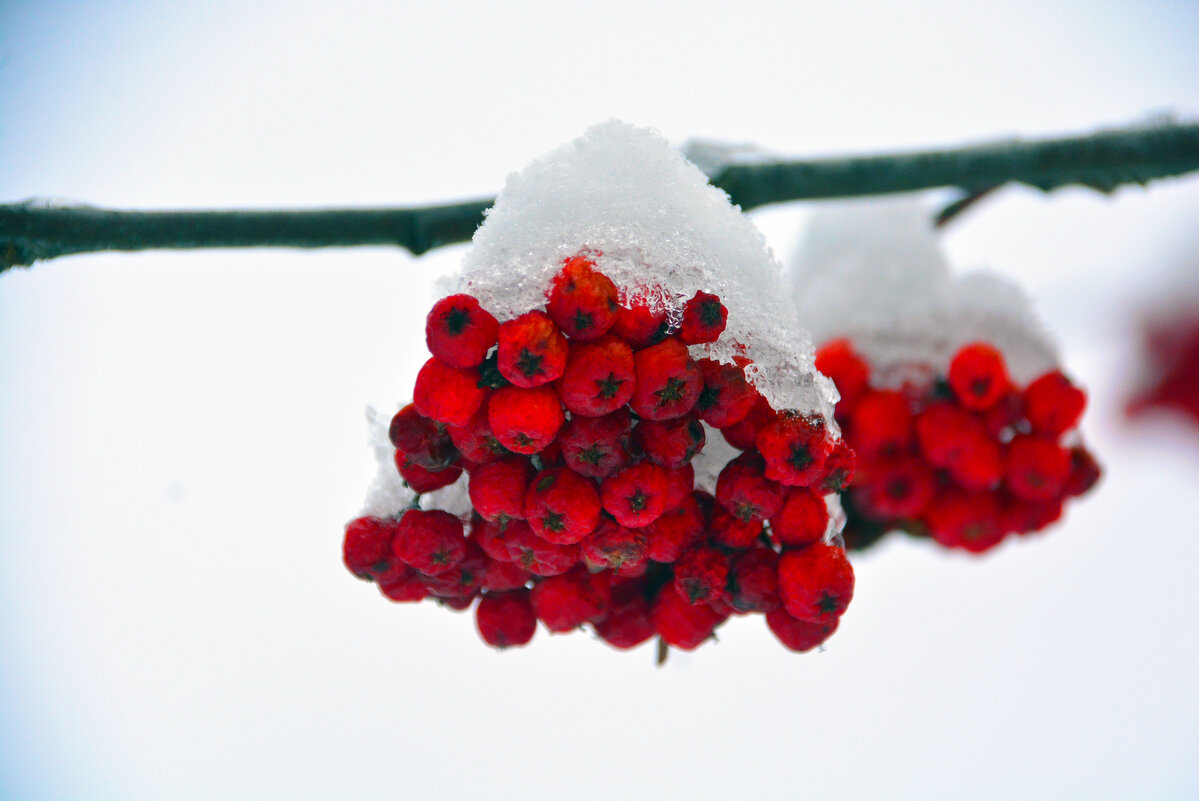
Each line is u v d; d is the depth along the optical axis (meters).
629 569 0.36
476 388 0.33
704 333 0.33
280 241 0.38
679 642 0.36
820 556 0.35
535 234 0.34
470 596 0.36
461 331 0.33
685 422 0.34
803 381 0.34
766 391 0.34
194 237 0.38
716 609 0.36
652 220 0.34
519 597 0.36
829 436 0.34
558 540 0.34
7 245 0.37
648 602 0.36
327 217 0.39
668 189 0.34
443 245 0.39
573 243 0.34
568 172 0.34
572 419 0.34
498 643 0.36
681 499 0.35
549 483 0.34
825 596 0.34
